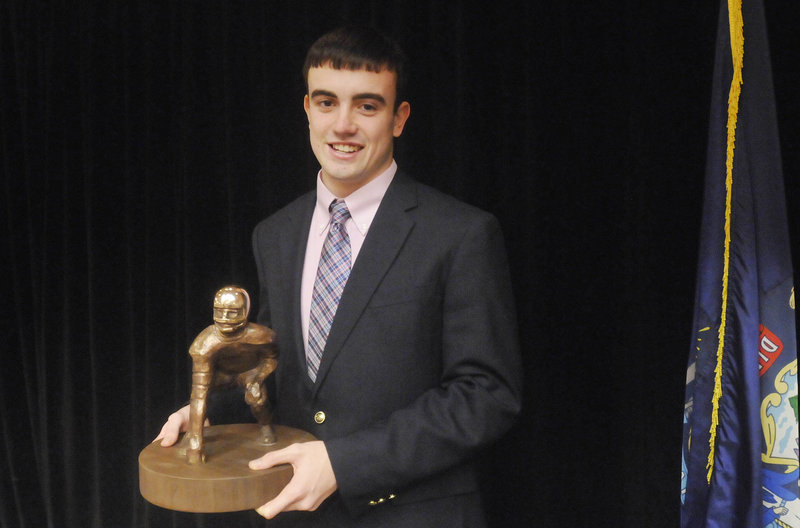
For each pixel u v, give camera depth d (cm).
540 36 184
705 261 132
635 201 179
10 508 245
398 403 124
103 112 223
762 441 129
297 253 135
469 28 187
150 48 216
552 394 188
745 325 128
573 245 184
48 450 238
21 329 242
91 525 235
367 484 116
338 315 125
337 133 123
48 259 235
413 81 192
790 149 158
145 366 223
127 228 223
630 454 182
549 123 184
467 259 125
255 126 208
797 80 158
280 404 133
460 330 125
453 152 191
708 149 133
